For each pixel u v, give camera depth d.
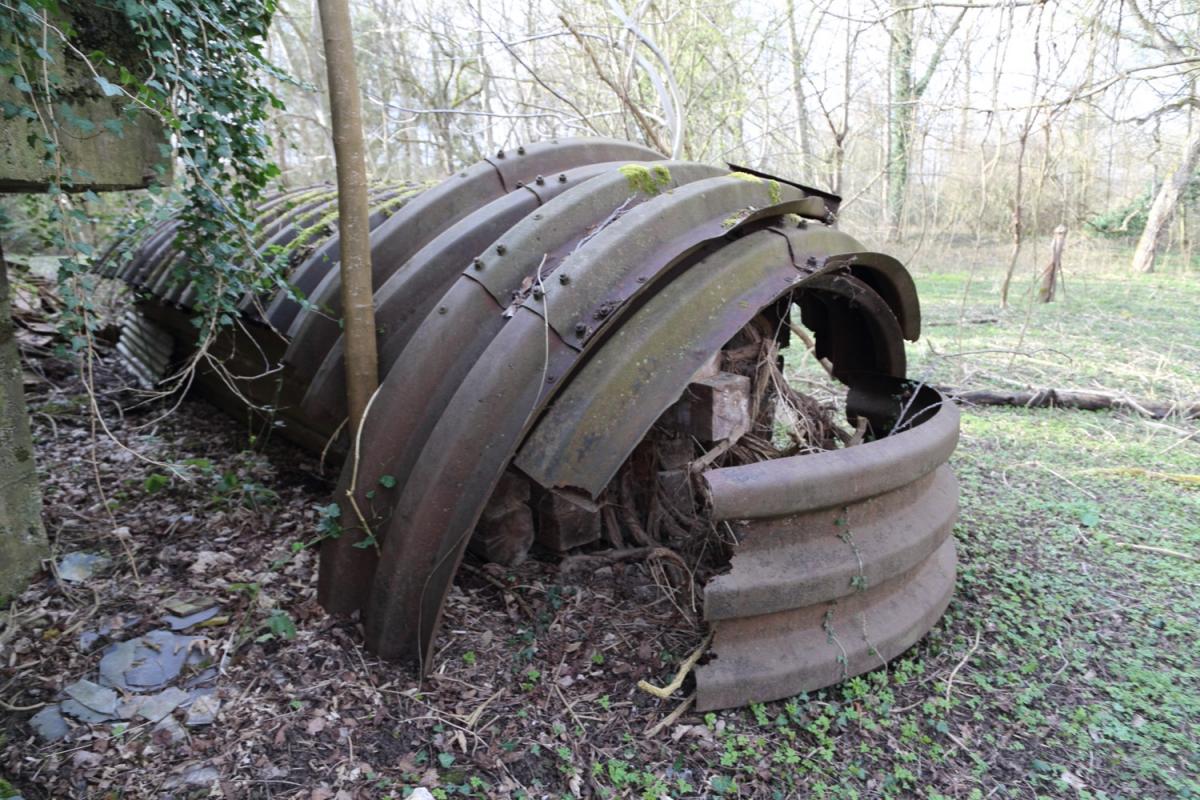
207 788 2.32
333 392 3.39
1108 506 5.02
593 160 4.52
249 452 5.21
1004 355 9.25
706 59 11.30
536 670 2.94
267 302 4.22
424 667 2.82
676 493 3.94
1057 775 2.61
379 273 3.66
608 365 2.81
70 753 2.43
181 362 6.63
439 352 3.01
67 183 2.90
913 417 3.91
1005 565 4.14
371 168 14.16
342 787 2.35
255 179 3.55
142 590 3.37
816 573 2.79
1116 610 3.72
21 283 7.80
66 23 2.71
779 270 3.21
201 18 3.01
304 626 3.08
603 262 2.88
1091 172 13.66
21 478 3.36
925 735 2.76
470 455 2.76
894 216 16.44
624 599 3.45
